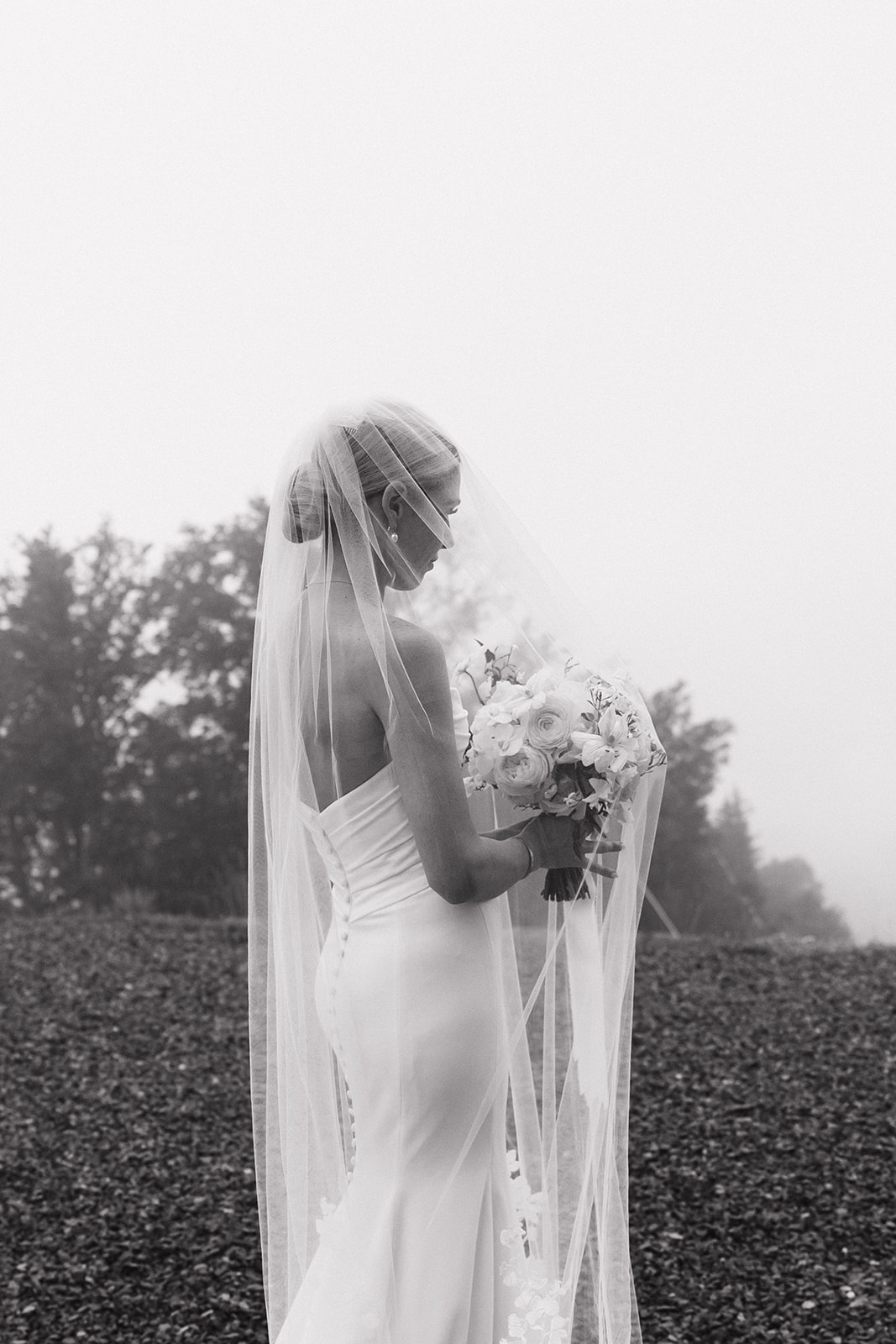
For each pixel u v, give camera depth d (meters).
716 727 20.00
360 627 2.55
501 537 2.79
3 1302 4.22
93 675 20.91
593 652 2.79
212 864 19.69
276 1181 2.82
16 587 21.44
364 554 2.51
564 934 2.77
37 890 20.42
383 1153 2.56
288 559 2.70
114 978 9.13
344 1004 2.59
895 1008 7.79
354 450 2.56
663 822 18.69
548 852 2.70
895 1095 6.09
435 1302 2.48
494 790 2.80
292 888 2.74
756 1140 5.55
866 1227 4.60
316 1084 2.75
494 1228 2.65
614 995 2.78
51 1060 7.13
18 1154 5.65
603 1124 2.75
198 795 20.05
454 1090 2.53
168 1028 7.79
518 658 2.80
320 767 2.63
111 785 20.52
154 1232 4.76
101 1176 5.37
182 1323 4.04
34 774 20.53
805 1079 6.41
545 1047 2.78
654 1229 4.65
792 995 8.32
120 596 21.36
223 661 20.73
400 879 2.56
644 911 16.03
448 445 2.68
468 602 2.81
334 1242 2.58
